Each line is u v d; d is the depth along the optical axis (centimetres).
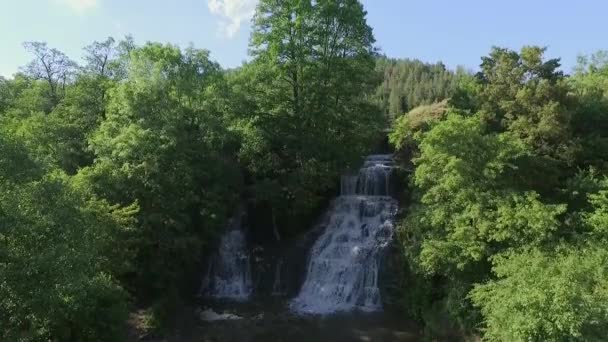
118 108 4003
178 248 3603
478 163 3038
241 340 3111
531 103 3491
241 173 4725
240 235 4459
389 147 5934
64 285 1936
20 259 1888
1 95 6100
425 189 3422
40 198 2095
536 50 3662
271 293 4178
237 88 4634
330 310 3719
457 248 2870
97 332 2492
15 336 1912
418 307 3347
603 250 2427
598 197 2745
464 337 2791
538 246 2623
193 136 4244
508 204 2784
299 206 4481
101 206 2970
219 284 4209
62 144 4384
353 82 4700
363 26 4706
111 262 2980
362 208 4406
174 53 4562
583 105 3819
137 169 3572
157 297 3481
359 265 3978
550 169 3238
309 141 4528
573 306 2056
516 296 2170
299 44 4594
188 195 3800
